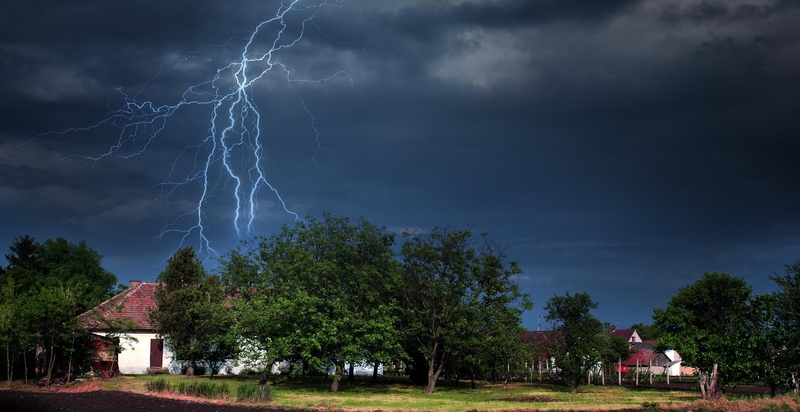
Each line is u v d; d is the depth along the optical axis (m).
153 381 30.44
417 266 37.25
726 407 25.58
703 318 33.19
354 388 37.91
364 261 36.41
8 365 32.19
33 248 52.94
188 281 42.81
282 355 33.59
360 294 35.06
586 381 53.81
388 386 40.28
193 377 40.34
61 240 56.44
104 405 24.38
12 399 25.77
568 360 40.84
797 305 30.00
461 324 35.19
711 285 33.41
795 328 29.55
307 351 32.78
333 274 34.50
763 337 29.70
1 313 31.22
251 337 34.72
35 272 51.19
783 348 29.62
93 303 35.28
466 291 36.50
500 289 36.75
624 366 67.44
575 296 42.59
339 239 36.00
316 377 46.06
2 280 47.00
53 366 34.38
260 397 27.20
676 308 33.59
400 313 37.53
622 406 28.02
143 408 23.78
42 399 25.91
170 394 28.50
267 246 38.44
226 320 36.97
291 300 33.56
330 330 32.50
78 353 34.38
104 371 38.59
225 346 40.22
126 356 42.34
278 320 33.84
